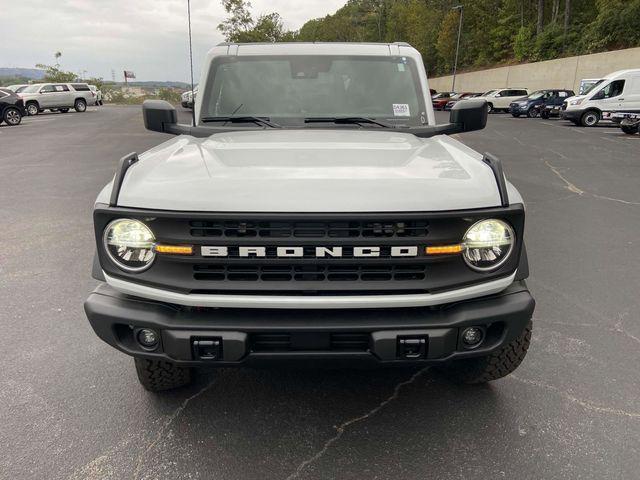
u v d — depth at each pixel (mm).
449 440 2600
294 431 2680
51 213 7320
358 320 2197
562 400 2918
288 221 2059
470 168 2412
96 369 3264
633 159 12906
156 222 2127
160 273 2189
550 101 30516
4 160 12633
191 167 2373
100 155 13531
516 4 57656
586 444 2557
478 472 2385
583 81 27359
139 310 2248
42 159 12812
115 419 2771
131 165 2414
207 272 2158
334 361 2254
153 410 2852
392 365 2273
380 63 3703
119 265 2219
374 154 2605
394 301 2168
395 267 2166
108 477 2361
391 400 2941
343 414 2818
